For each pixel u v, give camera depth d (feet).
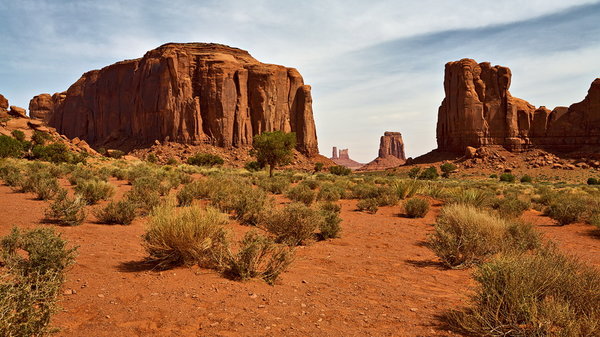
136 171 89.56
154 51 443.73
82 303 12.25
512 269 12.36
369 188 66.80
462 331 11.49
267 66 431.02
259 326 11.30
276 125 426.92
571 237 32.81
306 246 25.16
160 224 17.57
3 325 7.71
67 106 550.77
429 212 45.52
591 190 114.01
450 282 17.69
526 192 100.01
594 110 376.68
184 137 388.37
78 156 157.89
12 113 255.29
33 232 16.60
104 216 29.76
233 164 359.87
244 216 31.73
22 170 78.54
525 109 399.44
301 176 131.03
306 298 14.29
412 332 11.39
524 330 10.63
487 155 381.81
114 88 494.18
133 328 10.69
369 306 13.75
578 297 11.80
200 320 11.48
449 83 426.10
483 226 24.54
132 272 16.26
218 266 17.19
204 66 404.98
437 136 449.48
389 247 26.27
